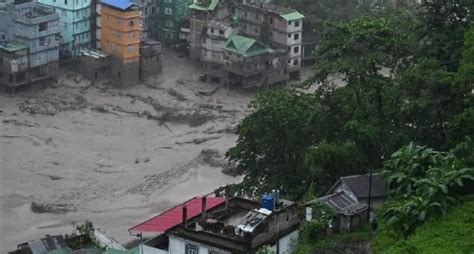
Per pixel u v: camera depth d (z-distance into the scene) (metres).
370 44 74.38
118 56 142.25
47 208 104.19
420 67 68.75
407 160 59.69
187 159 119.00
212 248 53.69
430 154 59.75
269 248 53.25
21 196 107.00
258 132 77.31
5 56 135.38
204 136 126.44
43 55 139.00
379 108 72.62
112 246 72.81
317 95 77.81
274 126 76.56
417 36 74.19
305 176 72.06
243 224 54.44
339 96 75.50
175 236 54.94
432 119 68.31
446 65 71.94
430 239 53.59
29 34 136.50
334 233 56.97
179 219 61.31
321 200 59.06
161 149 122.69
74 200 106.81
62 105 134.25
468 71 63.22
